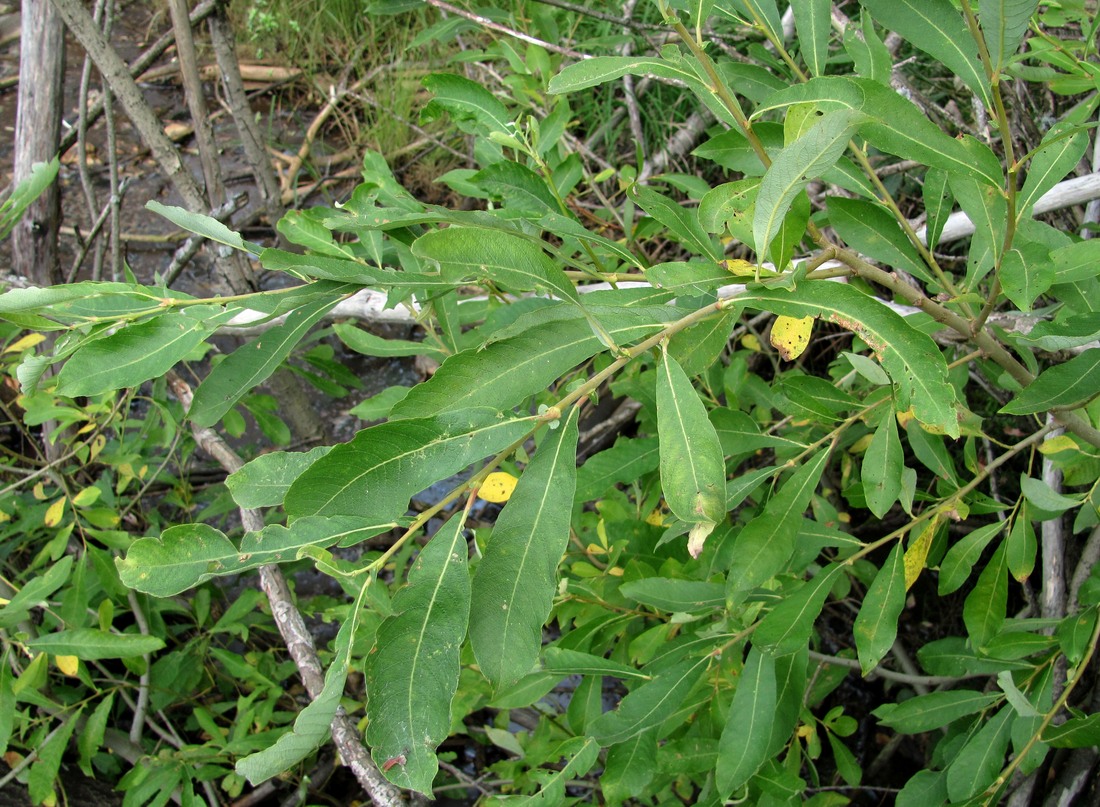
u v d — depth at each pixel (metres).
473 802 1.17
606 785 0.68
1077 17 0.82
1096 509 0.70
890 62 0.63
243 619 1.27
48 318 0.54
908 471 0.68
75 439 1.23
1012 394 1.01
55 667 1.15
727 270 0.50
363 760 0.78
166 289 0.54
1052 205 0.88
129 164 2.01
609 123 1.57
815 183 1.12
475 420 0.44
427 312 0.76
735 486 0.69
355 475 0.42
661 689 0.69
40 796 0.90
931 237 0.63
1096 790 0.86
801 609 0.67
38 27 1.20
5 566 1.19
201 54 2.21
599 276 0.67
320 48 2.17
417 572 0.42
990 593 0.72
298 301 0.52
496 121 0.74
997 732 0.71
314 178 1.97
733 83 0.70
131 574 0.42
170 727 1.10
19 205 0.84
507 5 1.42
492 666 0.42
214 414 0.54
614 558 0.90
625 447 0.79
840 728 0.91
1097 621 0.71
